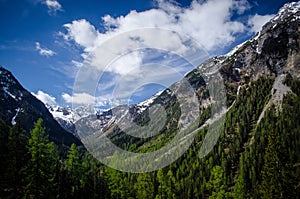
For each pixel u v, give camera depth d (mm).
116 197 81062
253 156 122312
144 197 84938
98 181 79375
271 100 175875
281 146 75125
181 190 111250
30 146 57625
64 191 64500
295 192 67938
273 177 70375
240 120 166000
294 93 174500
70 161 73562
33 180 53781
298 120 133250
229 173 123875
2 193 50719
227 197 82438
